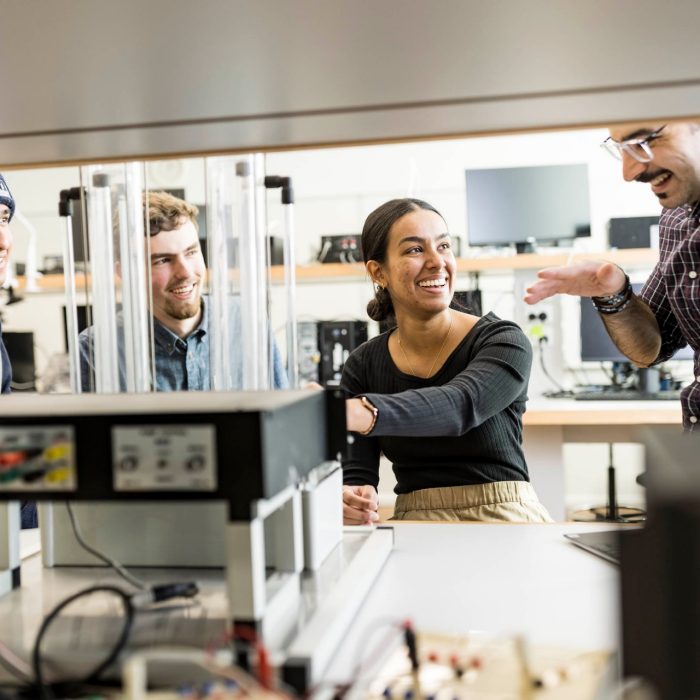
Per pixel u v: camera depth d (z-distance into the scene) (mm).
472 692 642
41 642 736
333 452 880
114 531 988
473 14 665
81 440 690
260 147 1120
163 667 668
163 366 1674
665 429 607
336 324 3424
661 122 1026
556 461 3070
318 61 782
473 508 1605
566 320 4117
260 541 709
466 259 3461
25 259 4566
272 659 644
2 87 832
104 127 996
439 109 952
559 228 3633
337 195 4398
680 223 1690
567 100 919
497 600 915
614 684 686
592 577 999
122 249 1329
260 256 1369
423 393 1489
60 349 4535
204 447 666
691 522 560
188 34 703
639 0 634
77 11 649
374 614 870
